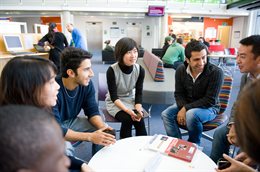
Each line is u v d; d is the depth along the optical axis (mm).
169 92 2955
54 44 4852
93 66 8156
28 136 393
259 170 938
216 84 1947
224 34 13203
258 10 10828
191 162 1206
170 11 9977
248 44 1553
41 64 981
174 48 4973
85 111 1849
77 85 1675
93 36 12977
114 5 9484
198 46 1896
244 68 1612
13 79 919
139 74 2166
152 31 11234
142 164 1185
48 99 1003
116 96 2109
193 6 10109
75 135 1433
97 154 1281
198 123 1902
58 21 12094
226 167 1031
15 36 4723
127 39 2043
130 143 1411
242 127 490
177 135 2086
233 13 10633
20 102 938
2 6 8836
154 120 3072
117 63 2131
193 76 2066
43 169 403
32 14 9445
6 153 384
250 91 491
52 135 421
